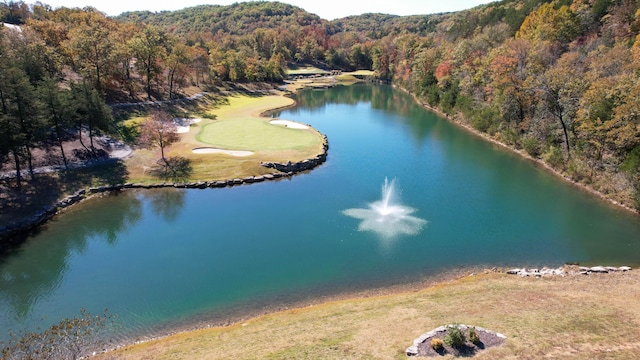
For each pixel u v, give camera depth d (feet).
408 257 103.65
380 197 144.66
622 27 224.33
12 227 120.26
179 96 293.64
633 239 113.39
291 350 60.54
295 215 130.00
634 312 66.59
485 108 245.45
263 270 98.12
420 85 371.35
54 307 85.05
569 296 75.92
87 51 228.84
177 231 119.96
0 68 137.80
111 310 83.71
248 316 80.94
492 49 260.42
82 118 165.48
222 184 157.17
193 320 80.07
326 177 166.81
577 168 161.07
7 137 128.47
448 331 59.00
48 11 402.72
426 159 191.72
